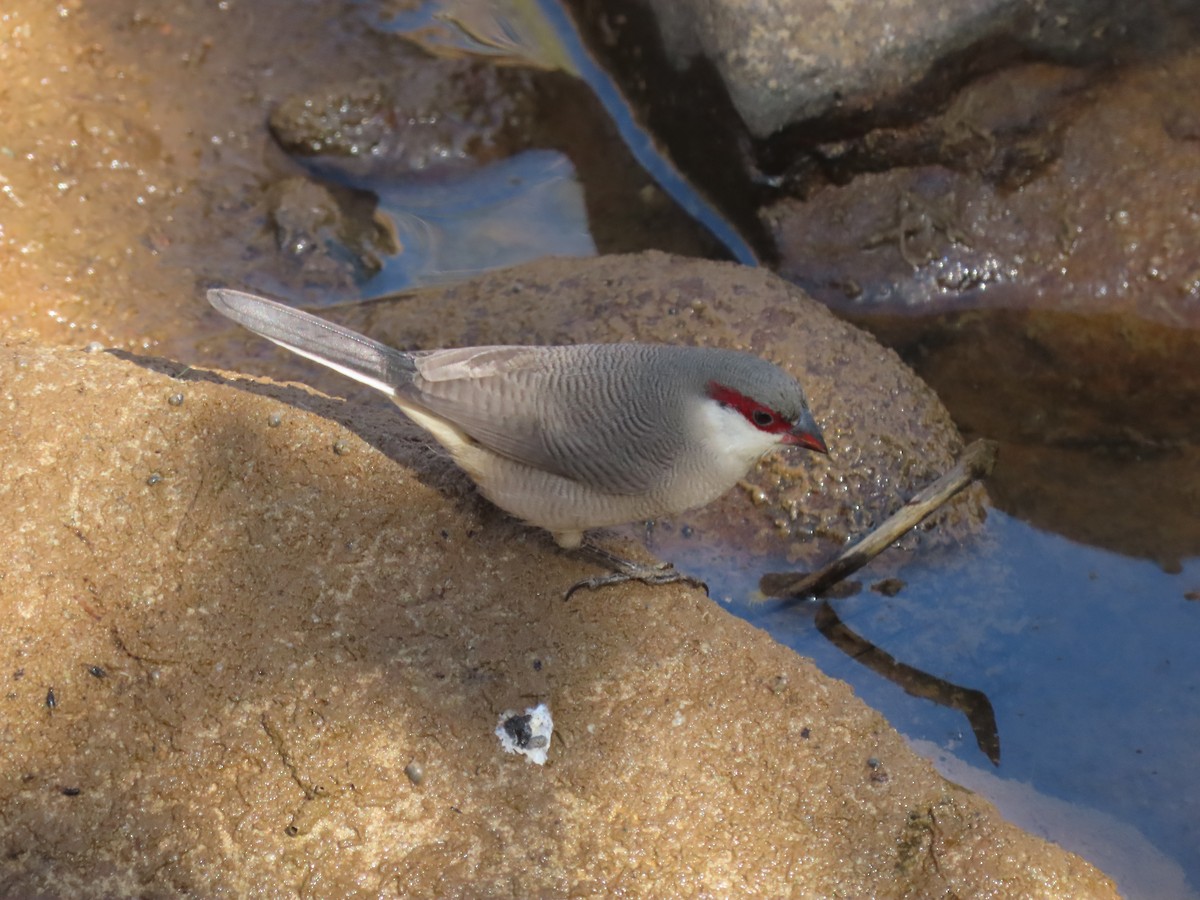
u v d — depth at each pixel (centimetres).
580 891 60
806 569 67
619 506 63
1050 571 67
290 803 60
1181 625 66
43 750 60
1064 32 72
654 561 63
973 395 71
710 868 60
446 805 60
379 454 63
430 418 63
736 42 72
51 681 61
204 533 62
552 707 61
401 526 63
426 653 62
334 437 63
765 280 70
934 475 68
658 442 62
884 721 62
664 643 62
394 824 60
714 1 72
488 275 72
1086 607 67
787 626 66
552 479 62
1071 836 63
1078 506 68
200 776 60
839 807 61
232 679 61
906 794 61
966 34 71
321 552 62
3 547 61
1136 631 66
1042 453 69
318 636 61
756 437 63
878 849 60
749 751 61
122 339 71
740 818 61
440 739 61
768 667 62
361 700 61
